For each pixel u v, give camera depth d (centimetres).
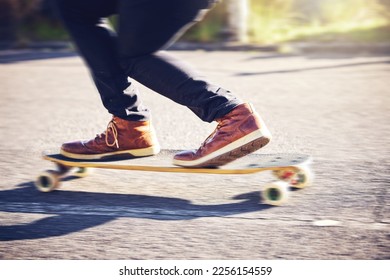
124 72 434
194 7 402
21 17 1555
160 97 850
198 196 447
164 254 352
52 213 420
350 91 852
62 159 455
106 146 452
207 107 422
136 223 398
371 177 479
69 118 736
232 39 1384
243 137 417
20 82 996
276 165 425
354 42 1328
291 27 1501
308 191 448
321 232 374
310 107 757
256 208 418
